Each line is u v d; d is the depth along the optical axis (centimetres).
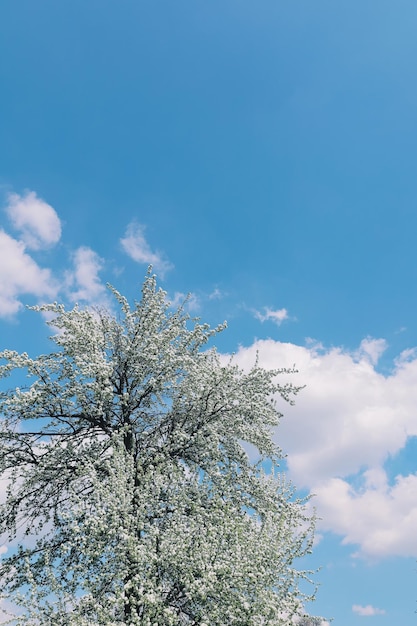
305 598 1077
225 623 966
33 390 1275
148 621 931
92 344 1378
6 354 1303
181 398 1421
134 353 1425
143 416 1459
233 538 1056
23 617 953
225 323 1551
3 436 1299
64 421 1370
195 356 1543
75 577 1077
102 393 1288
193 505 1132
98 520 1071
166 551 1037
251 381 1491
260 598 955
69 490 1252
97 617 988
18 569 1219
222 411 1441
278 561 1055
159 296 1553
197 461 1366
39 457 1323
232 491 1323
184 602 1041
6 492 1291
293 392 1510
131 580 985
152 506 1170
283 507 1323
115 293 1542
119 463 1162
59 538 1288
